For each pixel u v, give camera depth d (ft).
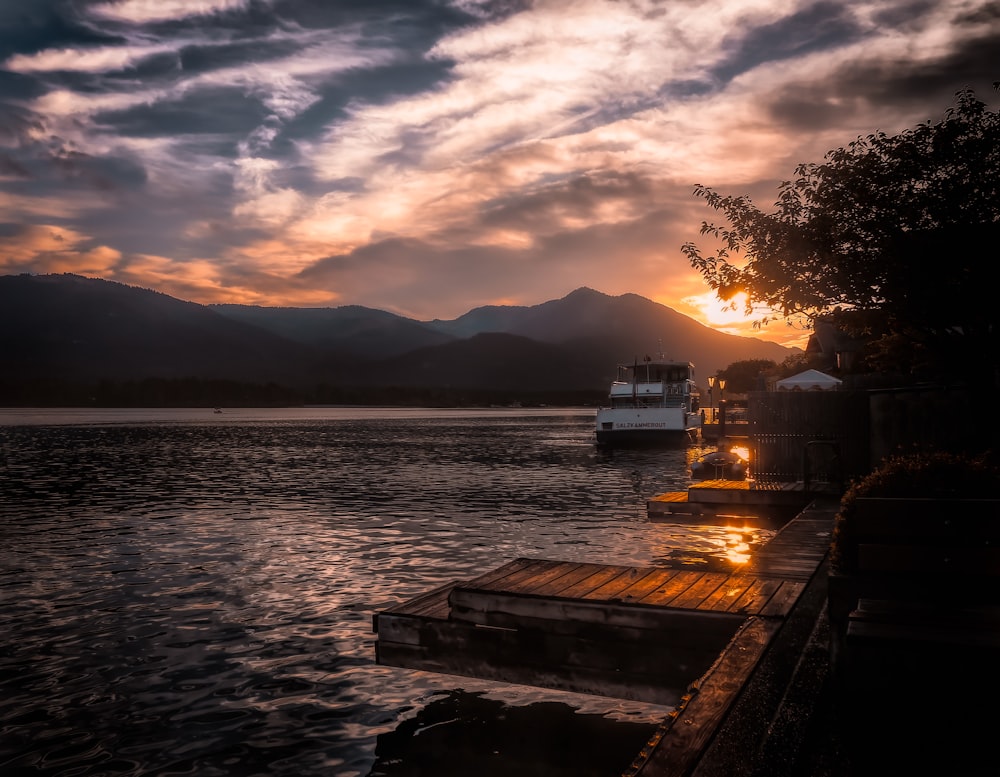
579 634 28.35
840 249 41.32
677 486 115.85
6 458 180.96
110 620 42.75
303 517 83.46
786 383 146.61
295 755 26.37
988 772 15.33
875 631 17.60
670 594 29.55
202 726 28.76
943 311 39.32
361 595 48.26
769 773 15.38
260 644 38.37
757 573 34.68
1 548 65.05
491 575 32.99
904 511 19.47
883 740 16.78
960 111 38.96
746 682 20.35
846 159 40.57
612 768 25.05
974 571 18.70
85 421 526.16
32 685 32.86
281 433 340.59
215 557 60.85
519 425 476.54
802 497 66.90
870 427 68.44
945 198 38.60
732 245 43.73
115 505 94.63
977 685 17.26
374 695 31.71
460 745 26.99
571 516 83.05
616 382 213.25
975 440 39.99
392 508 91.09
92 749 26.89
